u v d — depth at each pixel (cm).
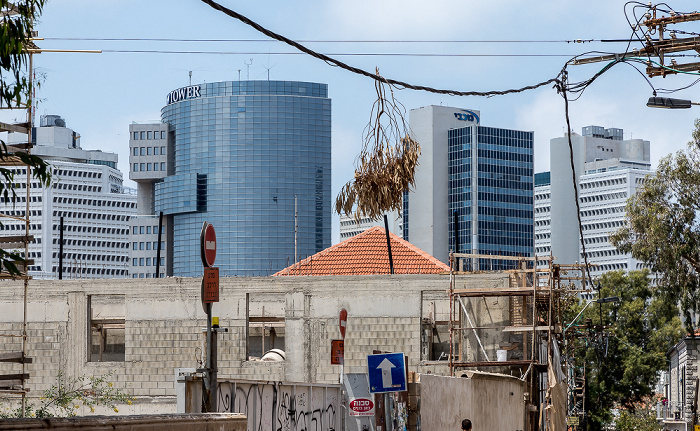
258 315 2986
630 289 7875
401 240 3653
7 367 2916
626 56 1841
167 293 2900
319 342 2867
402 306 2856
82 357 2889
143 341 2891
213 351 1293
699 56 1848
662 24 1848
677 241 4903
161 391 2858
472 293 2722
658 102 2036
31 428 796
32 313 2927
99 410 2823
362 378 1720
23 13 823
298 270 3528
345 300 2875
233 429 1180
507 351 2870
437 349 3209
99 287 2919
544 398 3253
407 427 1822
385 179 1276
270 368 2861
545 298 2969
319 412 1836
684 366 6303
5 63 805
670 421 6216
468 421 1802
